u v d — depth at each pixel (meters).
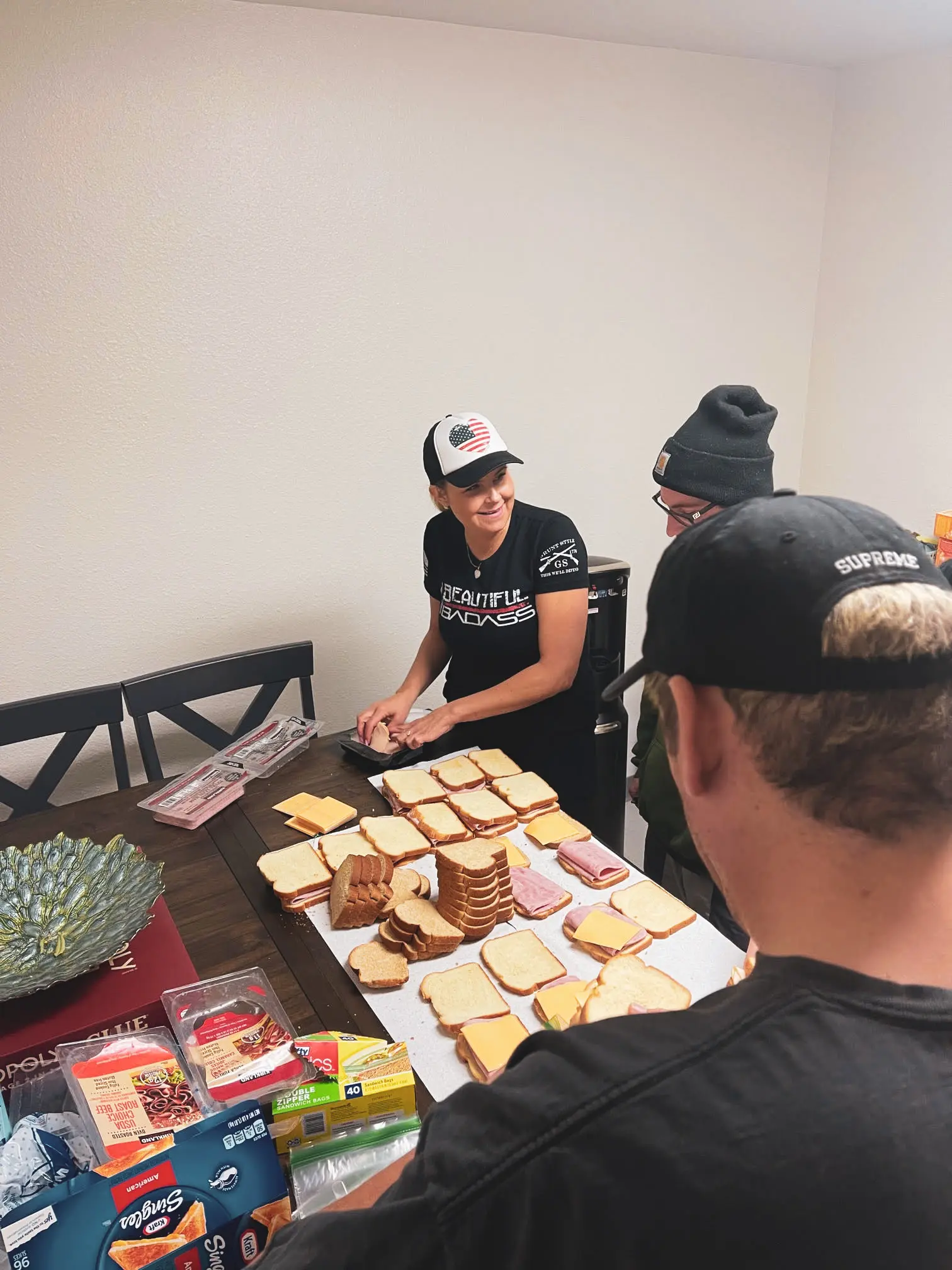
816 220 3.19
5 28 1.94
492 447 1.81
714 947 1.34
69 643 2.37
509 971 1.29
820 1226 0.41
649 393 3.08
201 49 2.14
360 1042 1.08
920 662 0.44
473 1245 0.46
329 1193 0.93
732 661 0.47
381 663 2.86
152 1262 0.84
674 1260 0.42
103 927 1.25
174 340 2.28
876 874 0.45
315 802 1.73
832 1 2.17
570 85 2.62
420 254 2.54
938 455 2.93
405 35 2.35
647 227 2.88
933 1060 0.43
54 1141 0.94
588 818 2.15
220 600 2.54
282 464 2.52
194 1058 1.06
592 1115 0.44
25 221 2.05
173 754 2.59
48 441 2.21
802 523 0.49
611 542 3.20
